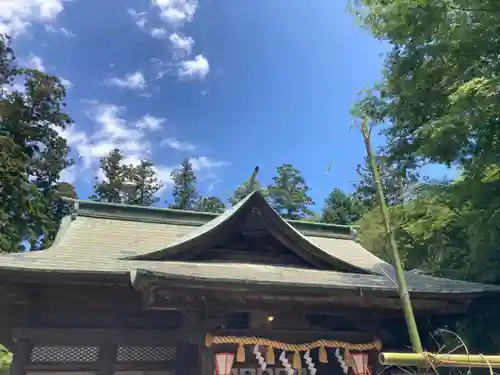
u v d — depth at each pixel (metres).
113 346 6.84
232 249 7.48
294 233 7.49
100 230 9.30
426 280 7.80
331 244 11.42
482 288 7.14
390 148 9.33
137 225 10.06
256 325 6.88
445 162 8.00
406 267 12.88
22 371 6.35
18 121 29.16
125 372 6.79
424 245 10.86
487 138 7.43
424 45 8.35
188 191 48.69
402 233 10.97
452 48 8.01
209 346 6.03
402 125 9.33
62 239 8.38
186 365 6.99
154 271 5.34
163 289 5.63
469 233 8.72
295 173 42.91
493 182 7.79
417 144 8.85
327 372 7.40
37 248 26.28
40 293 6.73
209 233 7.08
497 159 7.42
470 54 7.94
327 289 6.16
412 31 7.97
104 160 47.50
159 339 7.00
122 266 6.55
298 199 41.00
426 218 9.95
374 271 8.16
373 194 36.31
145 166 48.59
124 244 8.51
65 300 6.89
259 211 7.49
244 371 6.82
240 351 6.18
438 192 8.95
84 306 6.97
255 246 7.62
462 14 7.51
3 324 6.73
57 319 6.79
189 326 6.48
